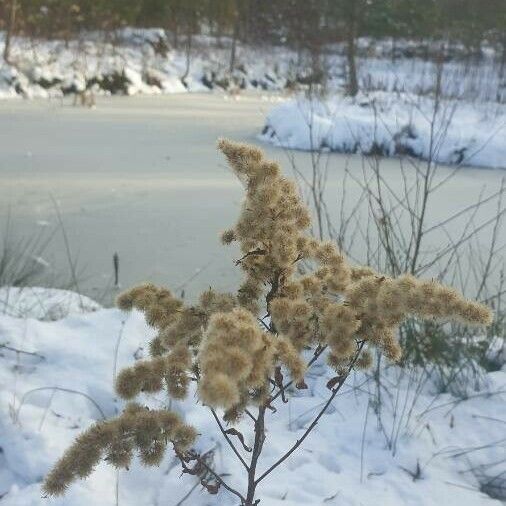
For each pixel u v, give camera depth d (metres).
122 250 4.41
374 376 2.40
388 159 8.18
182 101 13.88
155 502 1.88
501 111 10.84
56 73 13.41
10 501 1.82
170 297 1.30
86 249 4.40
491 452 2.15
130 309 1.31
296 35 19.91
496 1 16.11
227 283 3.91
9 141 8.05
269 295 1.29
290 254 1.24
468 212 5.64
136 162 7.17
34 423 2.12
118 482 1.91
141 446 1.13
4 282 3.53
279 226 1.24
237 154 1.24
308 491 1.91
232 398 0.86
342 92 13.16
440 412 2.34
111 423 1.13
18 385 2.33
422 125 8.52
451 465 2.09
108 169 6.77
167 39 19.08
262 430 1.41
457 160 8.18
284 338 1.11
